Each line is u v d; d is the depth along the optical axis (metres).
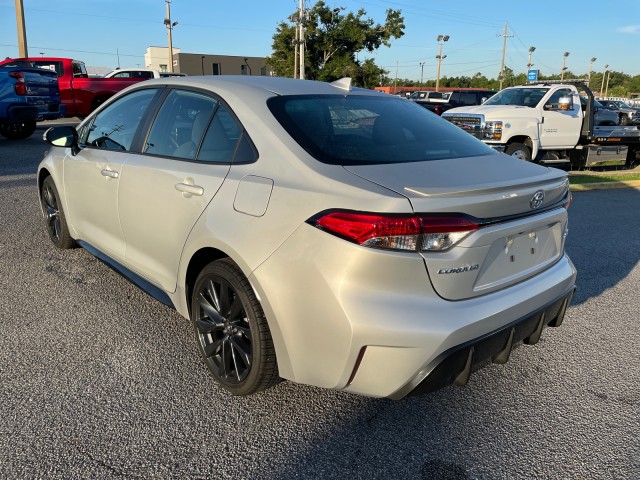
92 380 2.97
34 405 2.72
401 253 2.18
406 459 2.46
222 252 2.81
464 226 2.25
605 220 7.39
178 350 3.32
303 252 2.31
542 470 2.41
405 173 2.46
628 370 3.31
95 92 16.50
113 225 3.76
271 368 2.59
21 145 12.66
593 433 2.68
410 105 3.54
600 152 11.86
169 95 3.45
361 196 2.24
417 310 2.22
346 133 2.81
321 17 43.84
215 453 2.45
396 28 44.50
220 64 67.38
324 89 3.24
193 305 3.00
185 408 2.76
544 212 2.71
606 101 22.77
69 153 4.42
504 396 2.99
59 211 4.75
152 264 3.37
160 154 3.32
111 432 2.55
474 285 2.38
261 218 2.50
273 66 47.09
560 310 2.97
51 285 4.25
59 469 2.29
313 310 2.29
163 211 3.12
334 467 2.39
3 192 7.49
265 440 2.55
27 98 12.60
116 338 3.45
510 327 2.49
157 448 2.46
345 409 2.82
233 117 2.91
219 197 2.74
